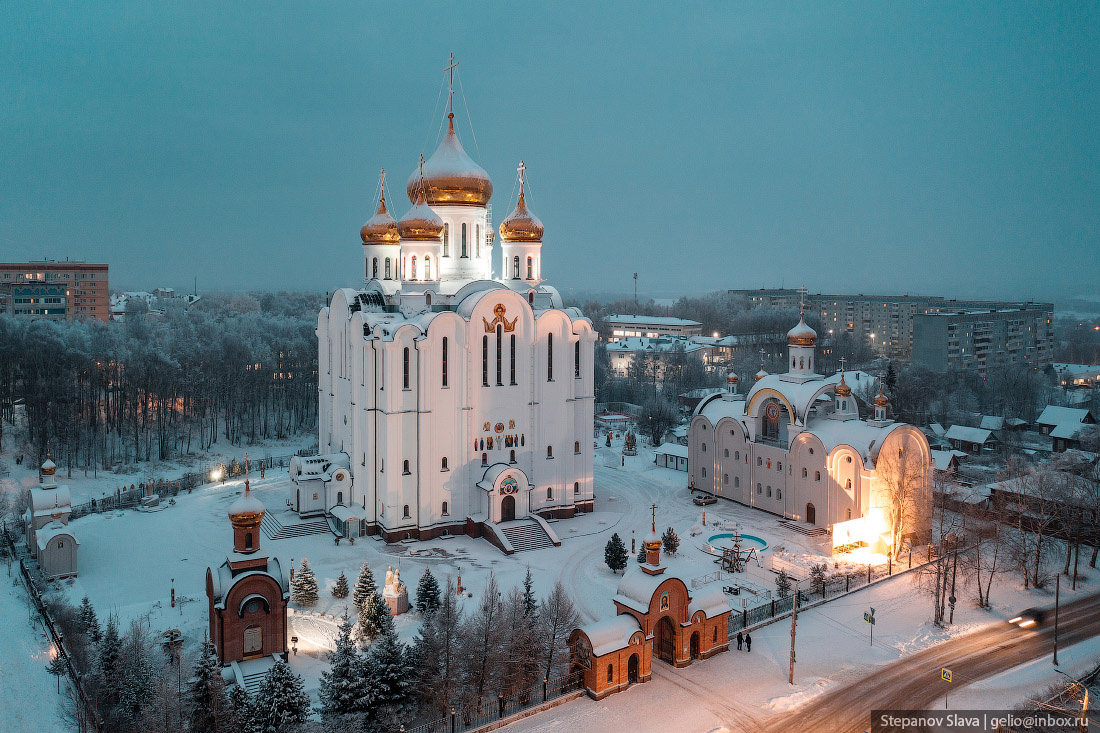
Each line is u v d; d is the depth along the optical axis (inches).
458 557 3221.0
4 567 3043.8
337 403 3964.1
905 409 5762.8
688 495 4136.3
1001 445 5172.2
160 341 5349.4
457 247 3882.9
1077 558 2974.9
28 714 1975.9
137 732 1838.1
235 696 1872.5
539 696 2166.6
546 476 3693.4
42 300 7765.8
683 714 2081.7
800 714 2080.5
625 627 2233.0
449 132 3907.5
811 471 3560.5
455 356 3454.7
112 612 2593.5
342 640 2041.1
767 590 2851.9
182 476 4525.1
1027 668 2325.3
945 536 3189.0
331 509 3585.1
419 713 2039.9
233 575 2295.8
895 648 2452.0
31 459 4505.4
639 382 7337.6
